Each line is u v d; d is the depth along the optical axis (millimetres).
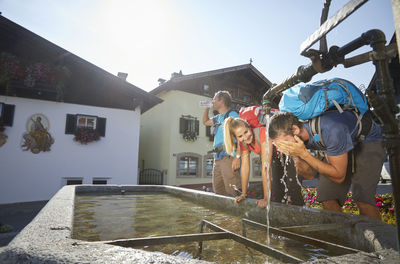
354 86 1607
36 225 1080
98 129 10008
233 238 1103
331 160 1527
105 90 10398
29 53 9258
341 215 1337
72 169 9312
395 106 651
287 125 1642
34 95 8945
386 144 624
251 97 18422
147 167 15438
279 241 1392
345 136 1475
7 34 8820
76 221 2066
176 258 680
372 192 1598
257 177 16375
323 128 1544
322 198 1922
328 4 995
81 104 9805
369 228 1094
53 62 9531
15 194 8273
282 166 2770
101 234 1626
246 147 2449
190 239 1063
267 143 2027
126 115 10664
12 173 8305
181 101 13945
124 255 699
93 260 653
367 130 1588
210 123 3602
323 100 1518
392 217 2246
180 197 3854
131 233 1653
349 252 879
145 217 2242
